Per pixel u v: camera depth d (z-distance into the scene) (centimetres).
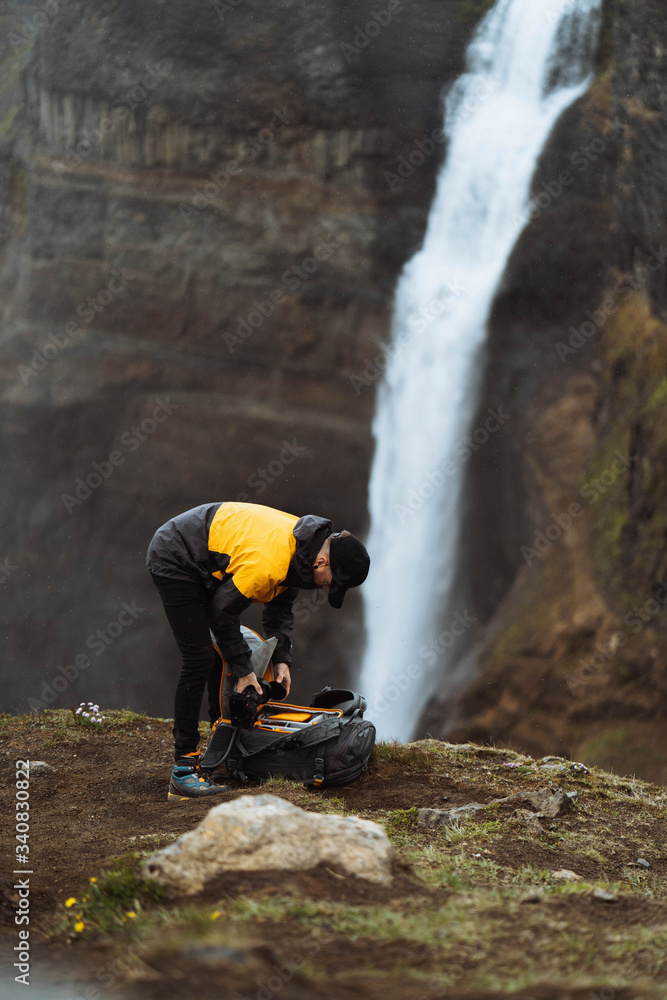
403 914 195
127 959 176
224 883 208
